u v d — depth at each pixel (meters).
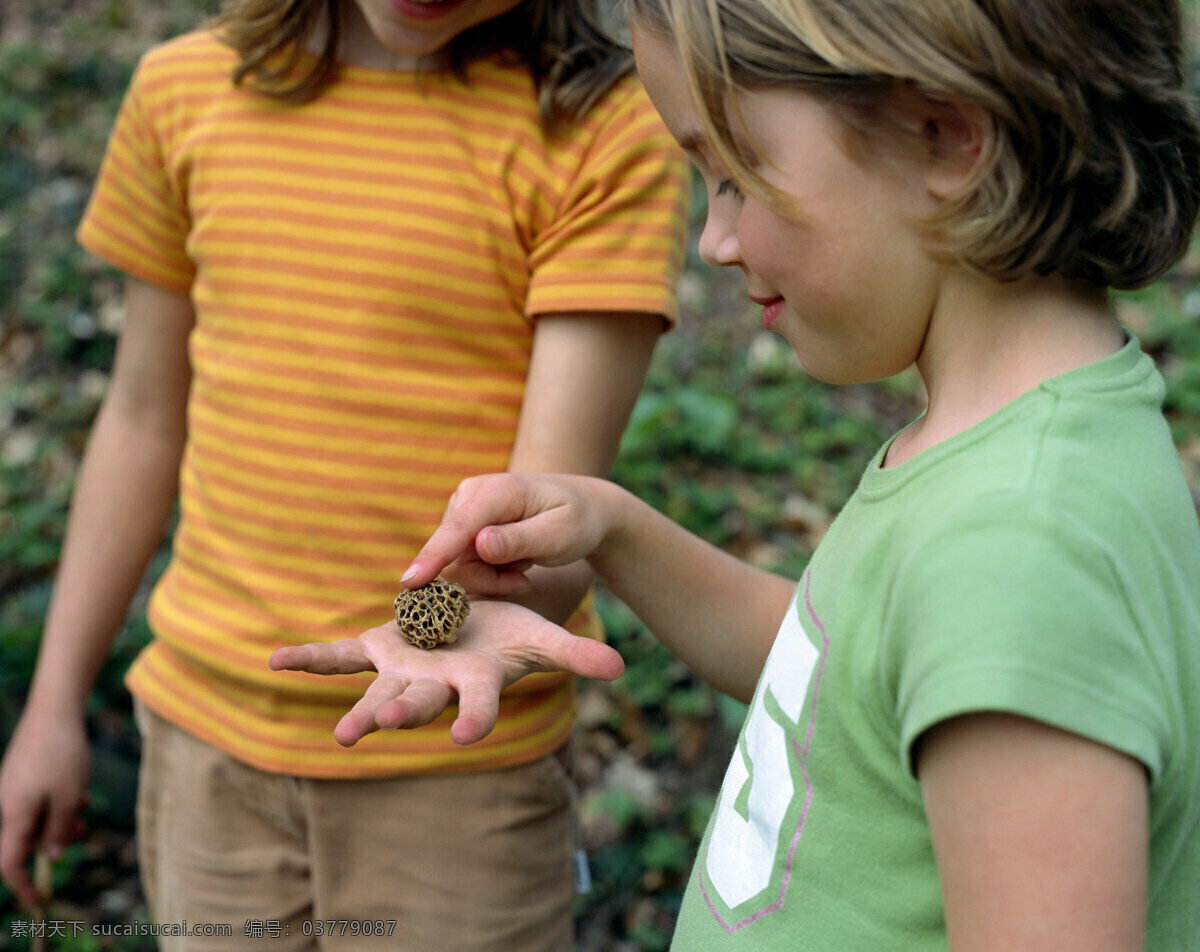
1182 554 0.56
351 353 0.92
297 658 0.72
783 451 2.21
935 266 0.60
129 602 1.12
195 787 0.98
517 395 0.94
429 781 0.93
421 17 0.86
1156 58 0.59
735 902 0.66
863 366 0.63
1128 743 0.51
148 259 1.02
